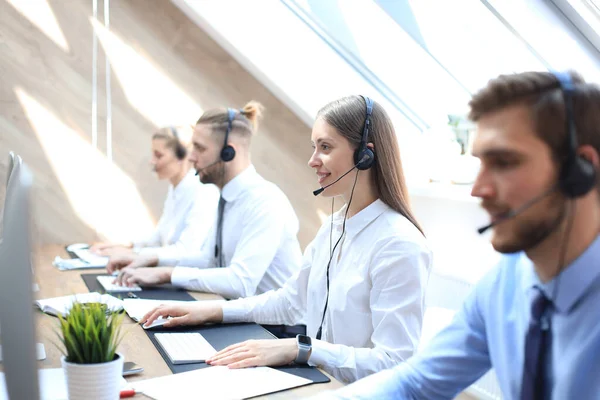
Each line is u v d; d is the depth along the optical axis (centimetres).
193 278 245
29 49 357
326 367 162
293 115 400
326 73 374
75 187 370
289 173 403
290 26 368
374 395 126
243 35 363
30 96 359
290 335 220
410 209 184
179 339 176
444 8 303
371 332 178
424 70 348
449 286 306
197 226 320
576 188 90
